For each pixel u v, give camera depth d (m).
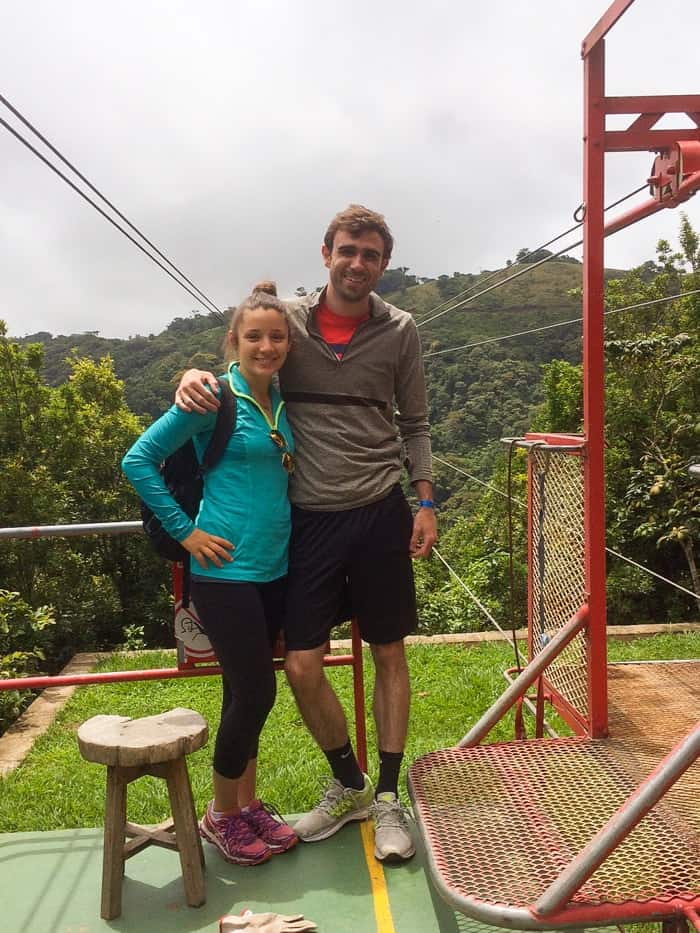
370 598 2.60
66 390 21.36
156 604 21.00
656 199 2.69
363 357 2.56
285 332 2.44
